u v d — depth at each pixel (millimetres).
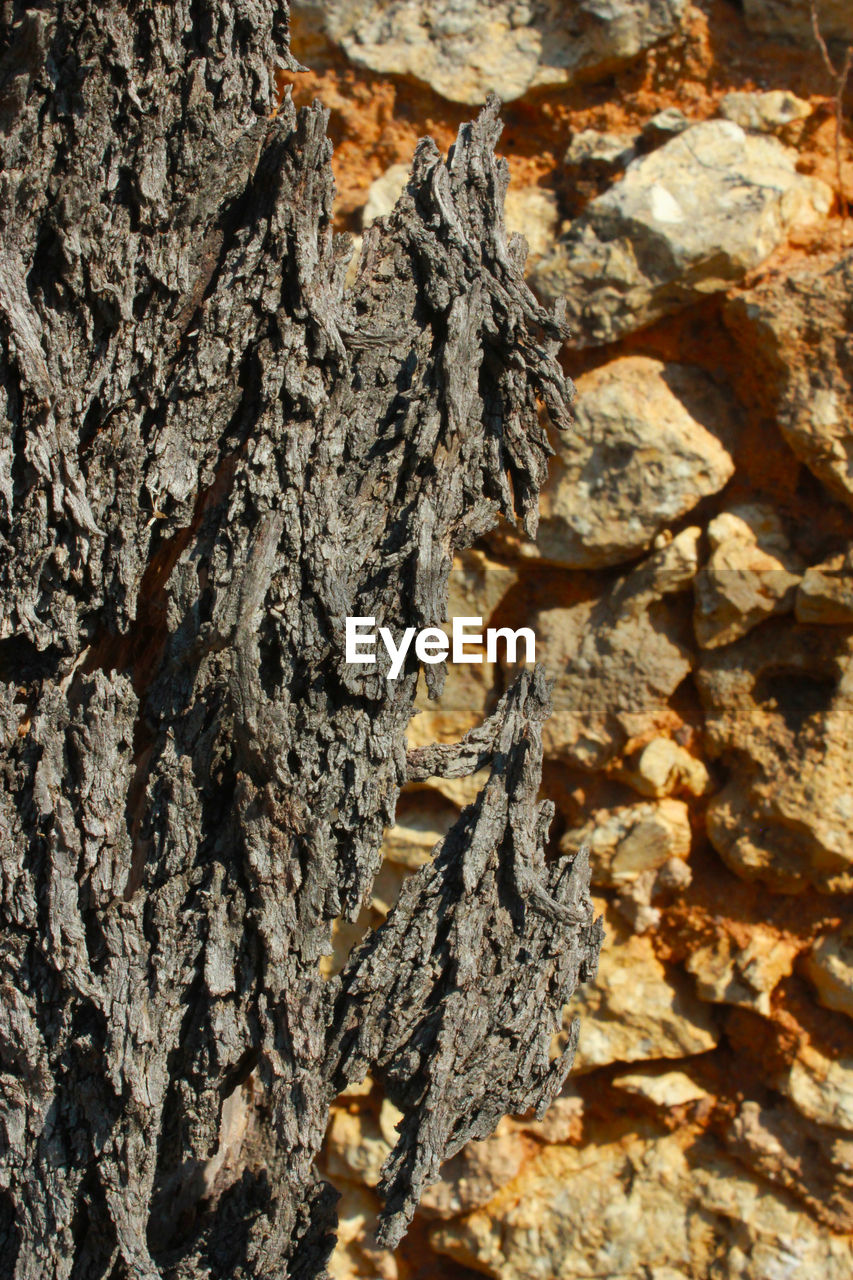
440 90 1515
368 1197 1498
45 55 824
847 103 1485
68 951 840
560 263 1413
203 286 864
